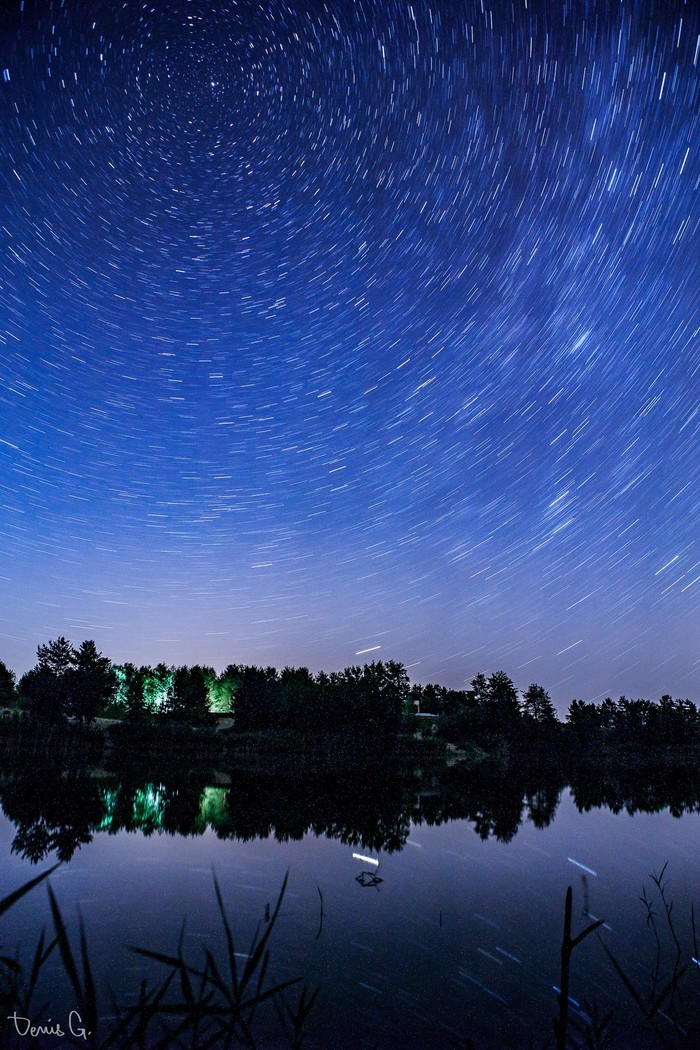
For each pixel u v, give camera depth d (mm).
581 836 22672
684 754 96375
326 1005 8070
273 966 9562
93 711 66000
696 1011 8148
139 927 11094
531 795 38156
